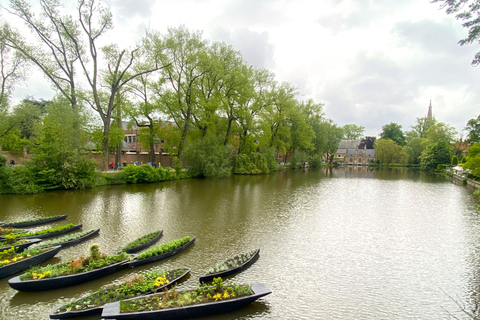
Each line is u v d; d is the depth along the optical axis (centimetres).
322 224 1717
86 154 2977
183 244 1241
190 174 4084
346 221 1800
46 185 2603
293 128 6241
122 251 1153
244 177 4422
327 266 1120
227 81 4228
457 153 7544
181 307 720
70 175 2680
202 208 2061
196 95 4041
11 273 950
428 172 6831
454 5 980
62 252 1178
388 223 1770
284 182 3891
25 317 747
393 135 10800
